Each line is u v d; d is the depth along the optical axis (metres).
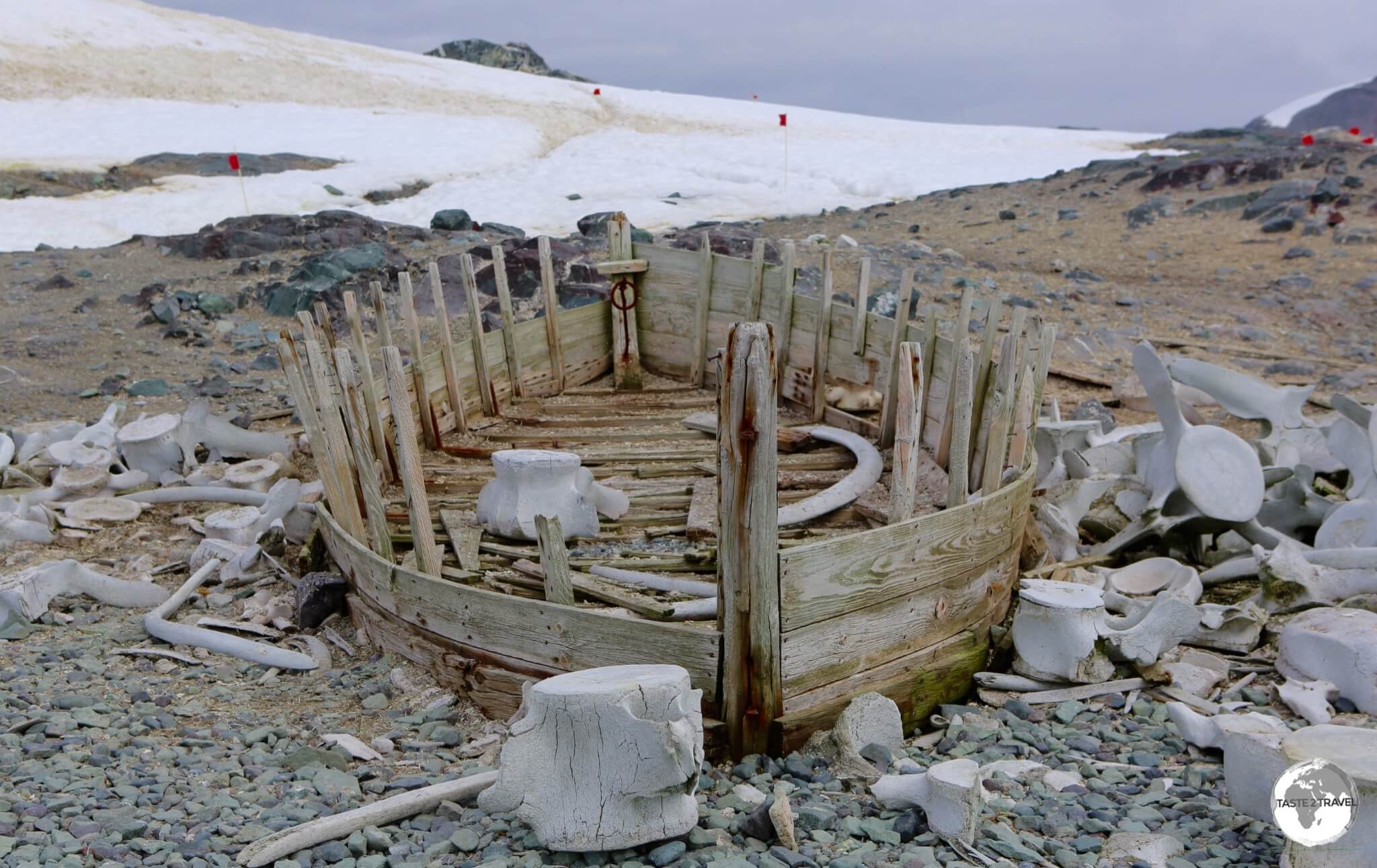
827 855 3.24
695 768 3.22
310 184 20.48
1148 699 4.55
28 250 15.18
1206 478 5.69
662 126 34.94
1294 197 14.55
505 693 4.26
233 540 6.35
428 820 3.50
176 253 14.16
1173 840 3.29
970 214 16.61
